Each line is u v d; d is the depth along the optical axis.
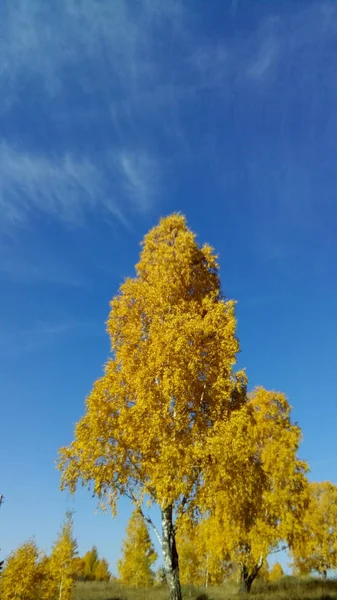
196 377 11.48
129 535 43.44
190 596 29.17
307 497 26.25
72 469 11.50
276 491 25.94
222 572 32.56
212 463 10.78
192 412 11.47
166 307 12.86
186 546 37.88
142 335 12.66
